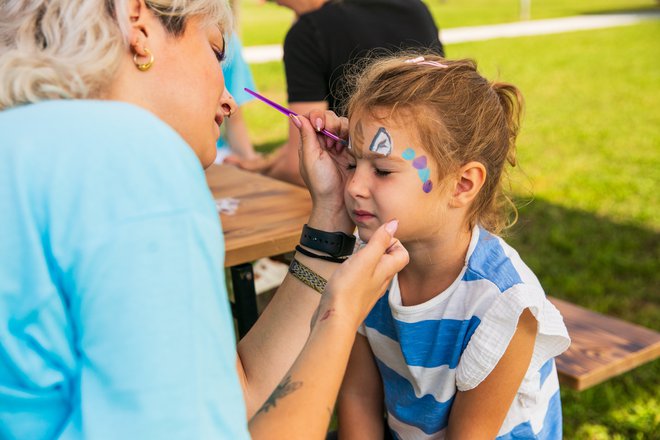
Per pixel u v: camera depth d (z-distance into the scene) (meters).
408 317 1.50
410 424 1.62
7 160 0.83
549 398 1.60
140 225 0.80
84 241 0.79
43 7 0.99
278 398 0.97
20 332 0.83
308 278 1.36
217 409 0.80
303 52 2.83
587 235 4.89
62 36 0.98
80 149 0.83
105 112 0.87
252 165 3.27
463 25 19.95
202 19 1.10
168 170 0.84
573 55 13.65
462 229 1.46
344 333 1.02
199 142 1.13
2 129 0.85
